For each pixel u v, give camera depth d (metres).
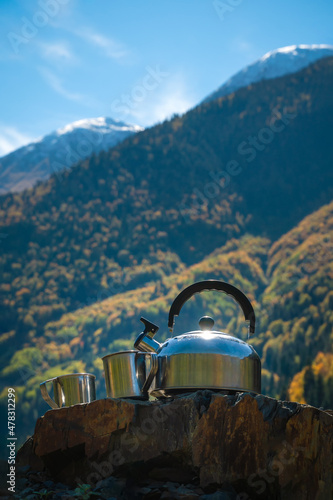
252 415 2.33
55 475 2.64
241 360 2.62
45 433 2.66
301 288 121.44
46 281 175.75
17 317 157.88
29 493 2.43
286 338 103.12
